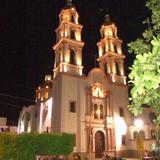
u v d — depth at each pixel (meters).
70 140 19.52
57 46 44.72
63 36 43.41
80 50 44.06
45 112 46.31
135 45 7.09
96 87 42.06
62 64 41.00
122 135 41.75
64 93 38.53
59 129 36.06
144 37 7.17
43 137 18.03
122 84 45.94
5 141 16.27
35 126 51.62
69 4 47.88
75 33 45.47
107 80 44.62
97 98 41.81
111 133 40.47
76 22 46.72
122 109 43.88
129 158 38.84
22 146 16.86
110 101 43.12
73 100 39.03
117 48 49.84
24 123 57.25
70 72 41.00
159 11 6.44
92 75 43.12
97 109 41.09
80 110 39.06
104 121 40.84
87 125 38.56
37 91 61.53
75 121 37.81
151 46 6.90
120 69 47.91
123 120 42.91
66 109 37.69
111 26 51.28
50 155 18.25
